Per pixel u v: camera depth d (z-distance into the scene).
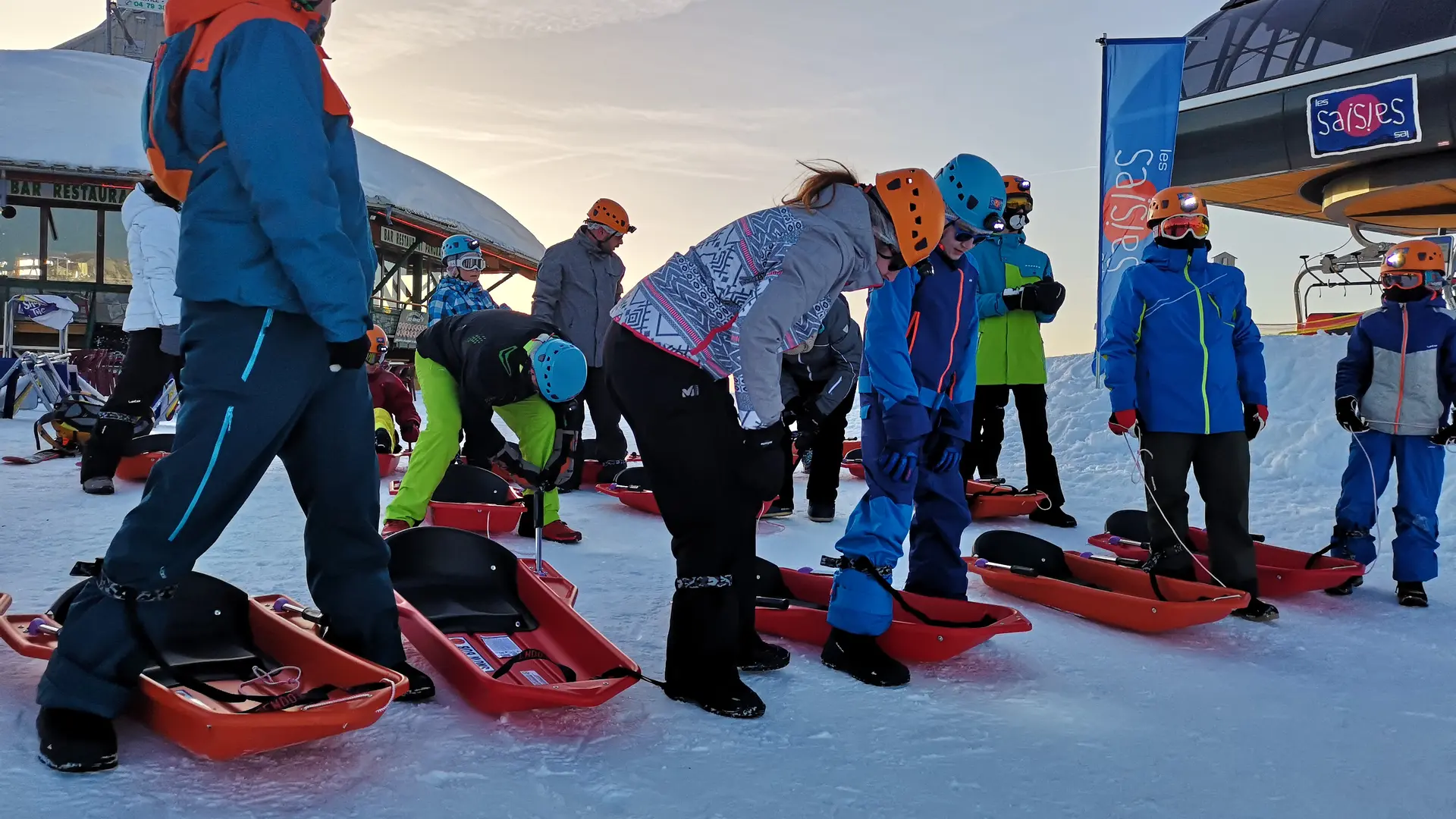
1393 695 2.87
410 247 22.98
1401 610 3.99
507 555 2.99
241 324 1.96
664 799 1.92
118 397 5.15
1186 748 2.37
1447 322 4.15
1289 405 8.48
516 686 2.19
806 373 5.48
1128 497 6.88
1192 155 18.50
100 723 1.93
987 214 2.92
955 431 3.21
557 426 4.44
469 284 6.16
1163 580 3.72
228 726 1.79
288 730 1.83
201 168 1.95
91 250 18.58
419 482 4.31
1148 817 1.98
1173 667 3.06
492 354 3.88
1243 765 2.28
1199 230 3.88
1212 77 18.19
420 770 1.96
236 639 2.42
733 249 2.41
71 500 4.93
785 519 5.69
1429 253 4.20
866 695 2.66
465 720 2.25
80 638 1.93
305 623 2.46
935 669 2.93
